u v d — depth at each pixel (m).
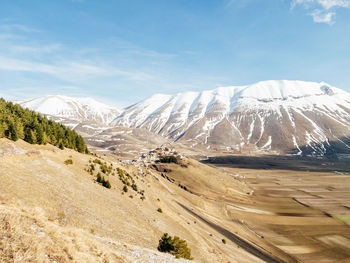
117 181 67.56
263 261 56.03
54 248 11.13
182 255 29.28
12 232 10.43
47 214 25.89
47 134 75.75
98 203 39.97
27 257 9.25
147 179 119.81
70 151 78.38
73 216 28.69
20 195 27.44
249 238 75.56
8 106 78.12
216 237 62.22
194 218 76.31
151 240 35.03
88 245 14.20
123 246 20.23
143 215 47.81
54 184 37.28
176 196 108.50
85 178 52.78
